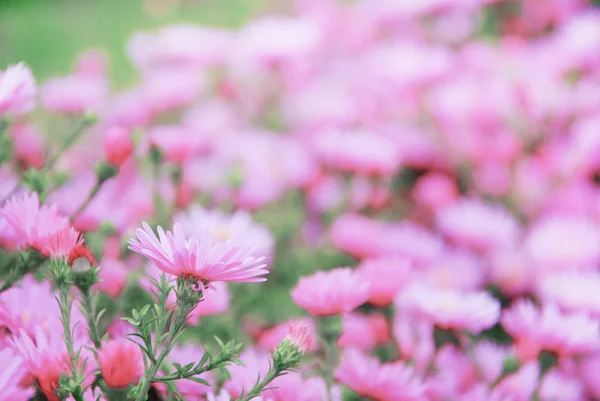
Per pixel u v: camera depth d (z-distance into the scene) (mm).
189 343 566
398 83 830
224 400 505
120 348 484
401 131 792
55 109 776
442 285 673
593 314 621
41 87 798
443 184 760
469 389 591
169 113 825
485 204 759
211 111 828
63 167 713
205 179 729
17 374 480
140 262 620
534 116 795
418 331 597
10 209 506
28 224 505
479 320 581
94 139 779
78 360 489
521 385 574
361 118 828
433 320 582
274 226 729
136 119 789
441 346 587
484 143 785
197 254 477
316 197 758
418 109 845
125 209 659
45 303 522
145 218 661
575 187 752
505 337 657
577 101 799
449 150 786
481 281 696
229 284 630
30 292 522
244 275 479
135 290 586
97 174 562
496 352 610
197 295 481
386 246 681
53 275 493
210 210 704
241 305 632
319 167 758
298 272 698
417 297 589
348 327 592
